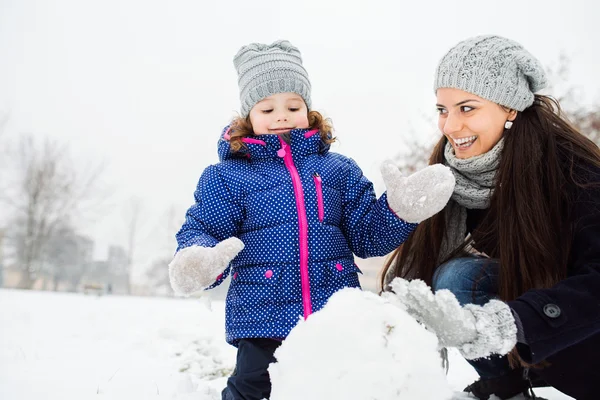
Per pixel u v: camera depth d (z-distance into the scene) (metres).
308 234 2.29
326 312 1.50
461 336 1.54
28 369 2.78
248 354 2.21
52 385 2.46
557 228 2.07
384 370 1.40
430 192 1.93
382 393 1.38
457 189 2.36
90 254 29.92
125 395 2.36
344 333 1.44
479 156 2.27
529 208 2.09
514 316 1.61
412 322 1.49
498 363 2.29
